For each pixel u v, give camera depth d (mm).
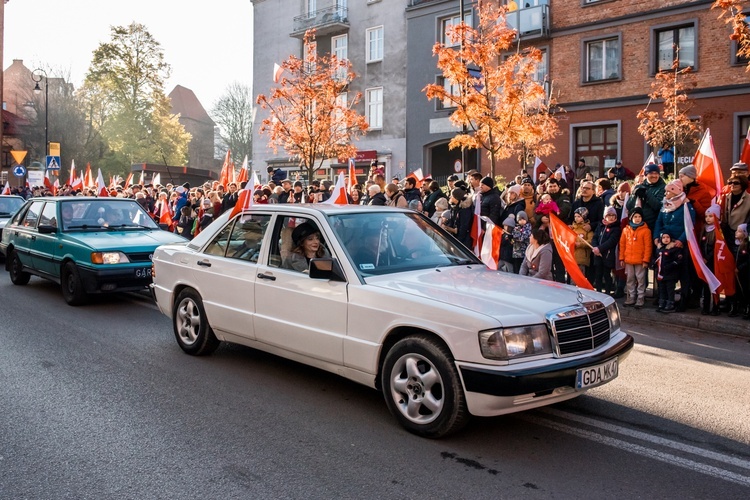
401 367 4465
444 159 30156
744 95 20188
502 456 4066
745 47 12906
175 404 5047
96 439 4336
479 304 4195
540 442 4305
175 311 6660
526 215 9367
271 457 4043
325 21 33125
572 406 5039
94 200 10430
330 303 4879
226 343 7035
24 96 53688
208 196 14016
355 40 32469
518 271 9555
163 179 30016
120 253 8906
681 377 5848
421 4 29359
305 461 3980
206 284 6160
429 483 3678
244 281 5688
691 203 8500
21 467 3900
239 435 4406
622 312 8734
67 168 52281
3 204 15312
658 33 22203
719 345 7148
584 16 23734
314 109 22078
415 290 4516
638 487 3645
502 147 17984
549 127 20500
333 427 4562
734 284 8000
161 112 56438
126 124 53562
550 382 3963
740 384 5629
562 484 3678
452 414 4141
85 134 53375
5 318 8336
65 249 9312
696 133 19859
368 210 5559
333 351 4879
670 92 19797
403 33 30375
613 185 14648
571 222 10352
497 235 8422
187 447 4199
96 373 5883
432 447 4207
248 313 5641
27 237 10602
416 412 4379
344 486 3637
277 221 5633
